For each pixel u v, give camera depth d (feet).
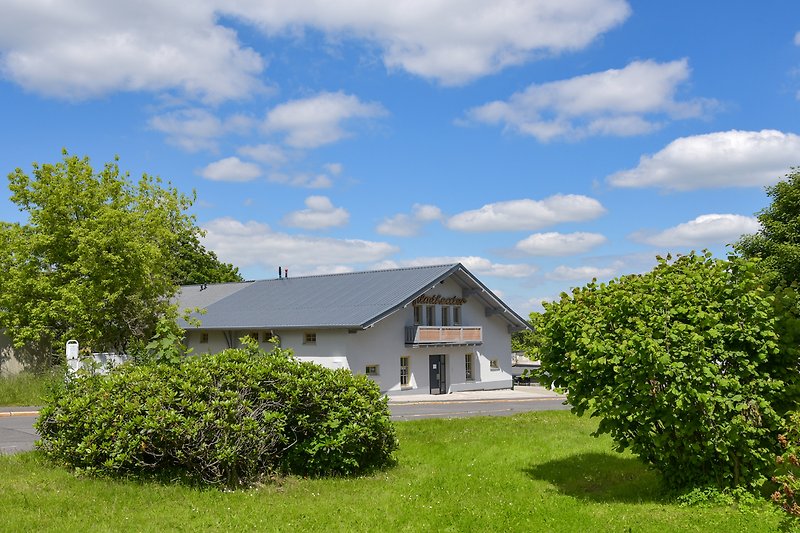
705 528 26.16
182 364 35.68
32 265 104.32
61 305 100.48
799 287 67.15
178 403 32.53
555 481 37.24
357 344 109.19
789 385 30.35
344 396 37.35
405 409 90.58
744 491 30.27
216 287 151.02
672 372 29.27
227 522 26.58
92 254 101.30
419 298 119.44
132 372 35.88
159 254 109.40
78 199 105.70
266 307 125.70
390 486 34.76
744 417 29.45
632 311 31.32
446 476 37.78
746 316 30.45
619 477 37.96
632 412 30.94
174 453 32.24
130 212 114.11
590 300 33.40
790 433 27.04
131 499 29.07
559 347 34.14
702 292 31.12
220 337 123.75
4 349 108.17
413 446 47.62
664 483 33.19
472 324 131.85
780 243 72.38
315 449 35.83
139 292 107.04
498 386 136.26
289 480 34.73
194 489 31.22
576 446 48.11
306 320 112.06
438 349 124.36
